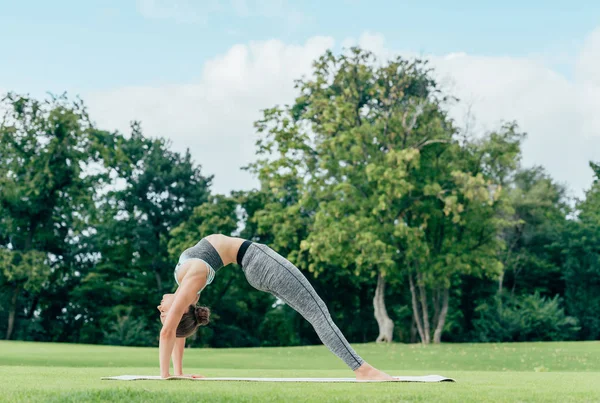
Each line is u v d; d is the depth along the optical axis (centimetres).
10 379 497
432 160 3027
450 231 2983
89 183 3888
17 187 3625
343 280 4172
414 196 2986
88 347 2073
